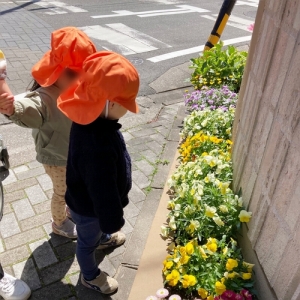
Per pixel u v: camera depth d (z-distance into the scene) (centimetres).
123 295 213
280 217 168
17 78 519
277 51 182
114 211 154
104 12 966
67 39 171
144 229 258
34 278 223
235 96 416
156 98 505
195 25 897
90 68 141
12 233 254
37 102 182
